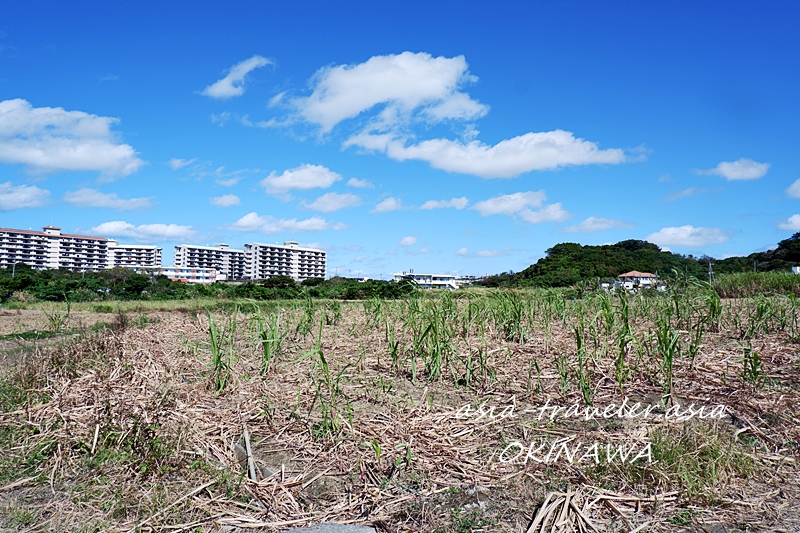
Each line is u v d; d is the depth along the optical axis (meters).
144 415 4.25
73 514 3.11
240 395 5.14
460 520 2.96
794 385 5.10
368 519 3.03
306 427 4.31
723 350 6.24
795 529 2.87
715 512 3.04
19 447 4.03
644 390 5.06
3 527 2.98
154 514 3.08
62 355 6.25
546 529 2.83
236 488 3.41
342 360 6.37
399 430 4.16
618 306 7.54
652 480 3.32
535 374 5.63
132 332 8.41
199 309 15.28
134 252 101.06
